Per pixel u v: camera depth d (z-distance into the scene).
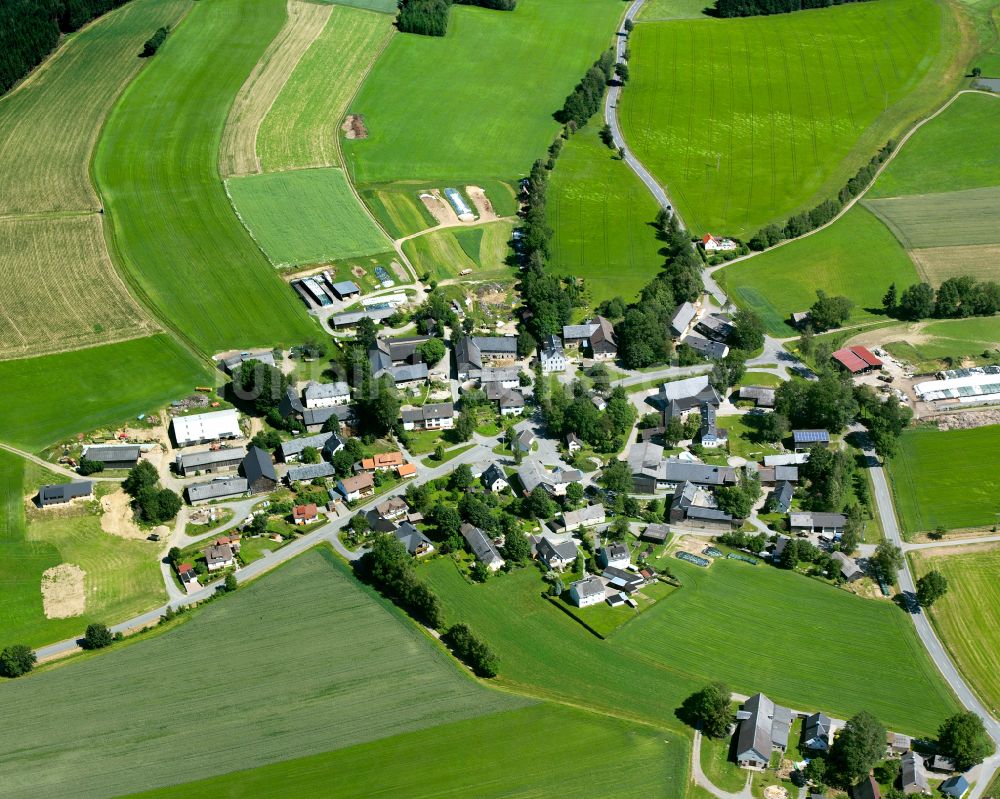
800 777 193.62
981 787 193.00
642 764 194.75
